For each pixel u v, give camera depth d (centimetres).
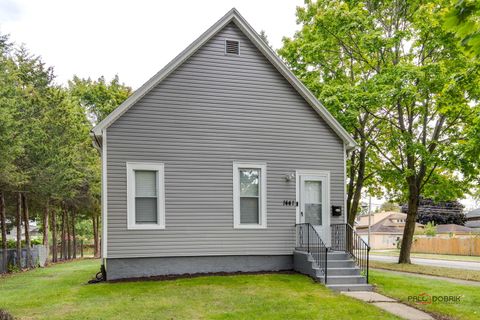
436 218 5328
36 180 1905
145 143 1200
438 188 1920
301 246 1309
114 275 1150
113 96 3334
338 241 1348
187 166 1230
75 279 1331
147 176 1205
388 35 1864
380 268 1703
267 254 1282
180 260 1209
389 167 2039
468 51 364
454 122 1712
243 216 1283
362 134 1942
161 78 1215
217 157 1260
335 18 1756
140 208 1191
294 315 797
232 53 1304
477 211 5703
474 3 340
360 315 809
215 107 1272
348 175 2186
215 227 1241
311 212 1349
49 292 1029
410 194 1953
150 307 845
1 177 1582
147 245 1177
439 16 1502
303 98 1364
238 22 1299
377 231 5241
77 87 3356
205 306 856
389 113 1902
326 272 1105
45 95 2189
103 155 1162
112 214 1157
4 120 1417
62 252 2897
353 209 2012
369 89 1683
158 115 1218
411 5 1728
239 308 843
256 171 1306
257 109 1313
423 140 1836
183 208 1217
